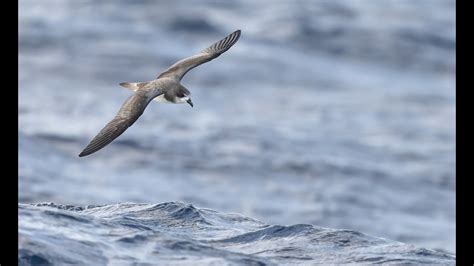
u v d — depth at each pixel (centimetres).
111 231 895
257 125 3662
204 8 6097
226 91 4309
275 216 2514
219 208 2545
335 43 5547
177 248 876
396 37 5747
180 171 2927
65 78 4322
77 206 1077
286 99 4231
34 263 770
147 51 4984
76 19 5616
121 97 4041
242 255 895
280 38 5556
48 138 3200
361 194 2781
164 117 3653
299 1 6431
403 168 3138
